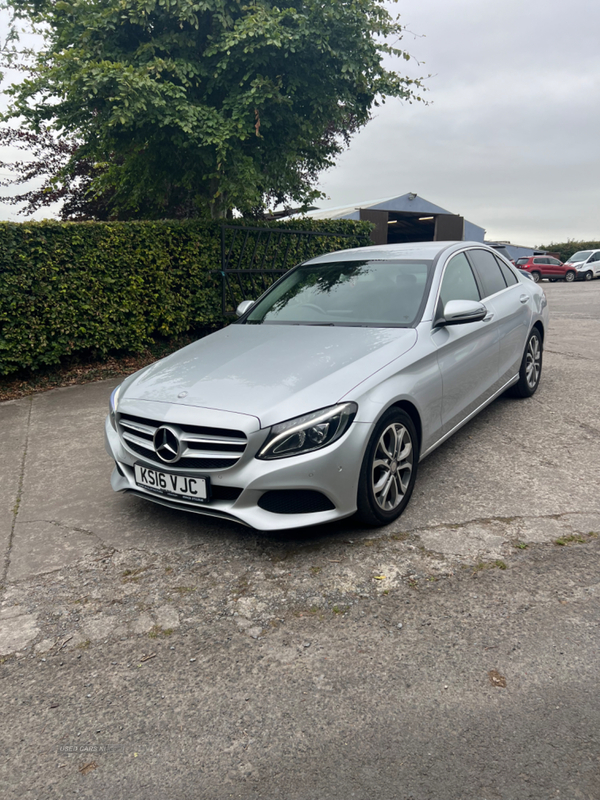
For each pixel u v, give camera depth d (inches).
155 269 312.2
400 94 340.8
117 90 271.0
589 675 77.1
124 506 142.4
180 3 285.0
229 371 122.9
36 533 130.7
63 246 276.4
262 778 64.8
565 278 1323.8
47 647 91.1
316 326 144.6
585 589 96.3
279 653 85.9
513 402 210.4
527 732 68.5
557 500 129.6
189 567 111.7
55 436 203.3
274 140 344.8
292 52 292.0
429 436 133.0
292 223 381.4
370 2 293.4
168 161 351.3
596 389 225.0
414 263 159.0
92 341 293.7
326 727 71.5
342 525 123.8
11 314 263.9
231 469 106.6
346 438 106.7
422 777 63.4
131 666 85.5
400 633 88.2
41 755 70.4
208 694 78.7
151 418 113.9
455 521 122.3
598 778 61.8
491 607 92.9
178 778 65.7
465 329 149.9
